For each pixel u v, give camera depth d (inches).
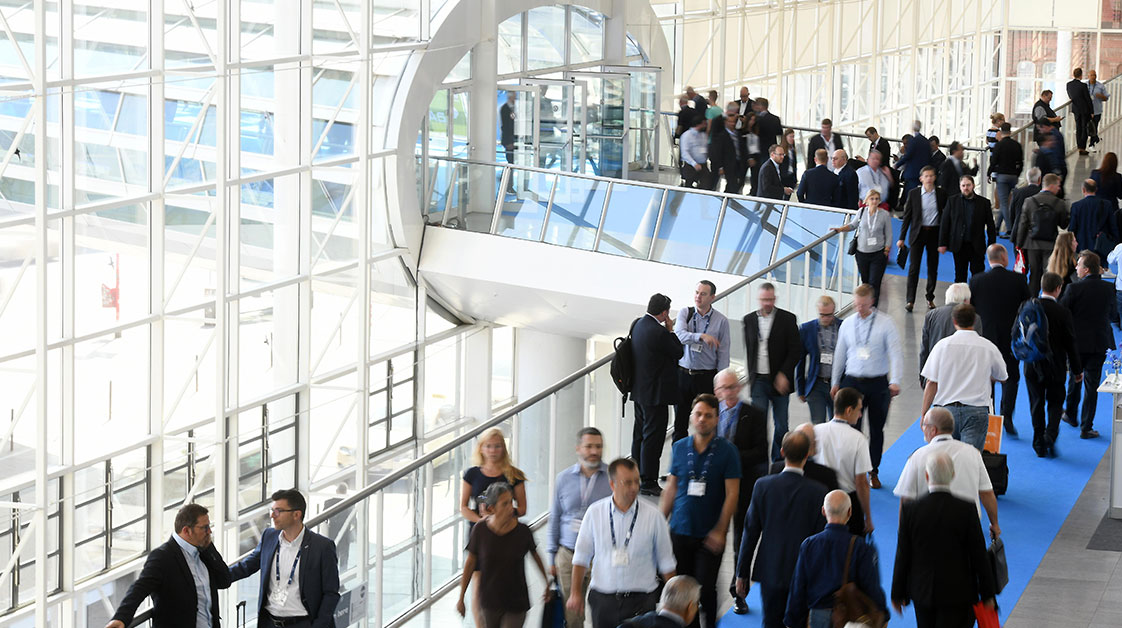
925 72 1696.6
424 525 404.2
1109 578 373.7
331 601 315.9
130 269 757.9
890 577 380.2
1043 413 470.0
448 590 407.8
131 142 748.6
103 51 727.7
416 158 935.0
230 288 815.7
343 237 900.0
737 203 781.9
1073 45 1797.5
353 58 867.4
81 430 745.0
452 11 915.4
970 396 400.8
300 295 872.9
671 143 1109.7
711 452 315.9
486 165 923.4
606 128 1040.8
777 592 301.6
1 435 715.4
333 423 917.8
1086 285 488.1
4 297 697.6
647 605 291.4
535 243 888.9
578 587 296.2
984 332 479.5
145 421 781.3
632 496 291.1
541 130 1015.0
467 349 1039.6
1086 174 1049.5
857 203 741.9
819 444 334.6
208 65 773.3
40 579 639.8
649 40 1119.6
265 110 838.5
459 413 1044.5
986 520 418.0
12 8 689.6
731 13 1229.7
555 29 1039.6
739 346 517.0
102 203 717.9
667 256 818.8
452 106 946.7
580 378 428.1
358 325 868.6
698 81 1203.9
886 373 422.6
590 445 320.2
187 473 807.7
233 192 801.6
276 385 874.1
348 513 363.9
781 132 895.7
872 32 1523.1
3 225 655.8
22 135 666.2
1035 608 354.0
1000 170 864.9
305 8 834.8
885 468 462.6
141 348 773.9
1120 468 418.3
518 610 307.4
